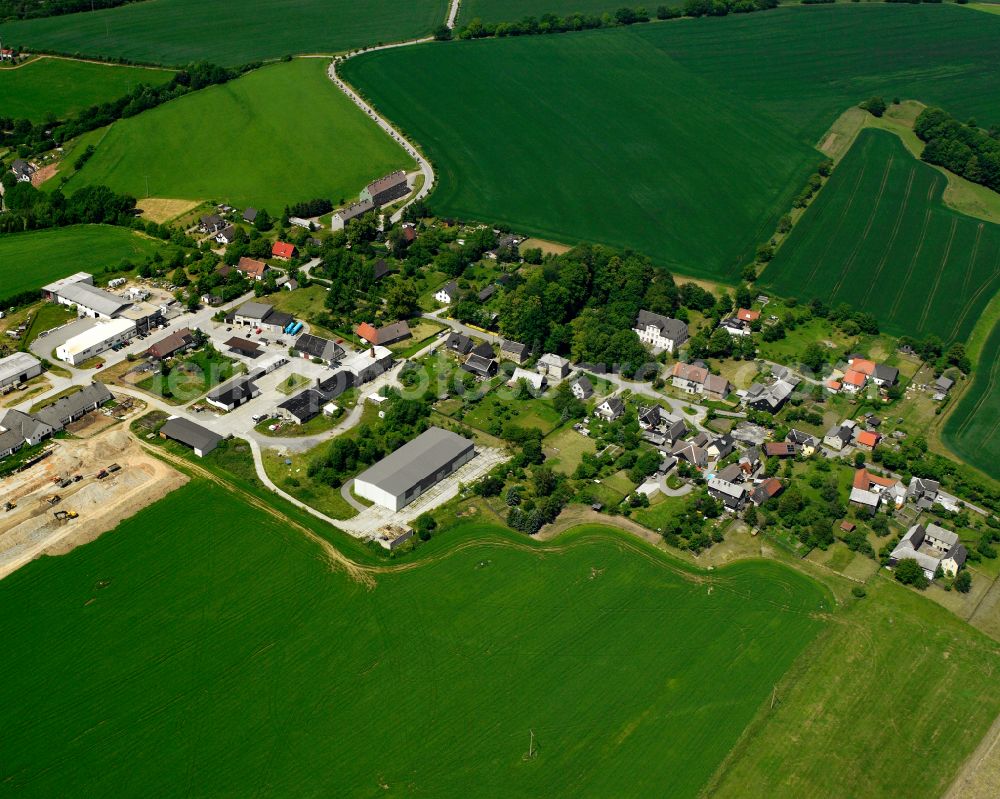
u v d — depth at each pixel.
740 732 154.50
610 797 143.25
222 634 166.25
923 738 155.88
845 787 147.25
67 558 180.25
